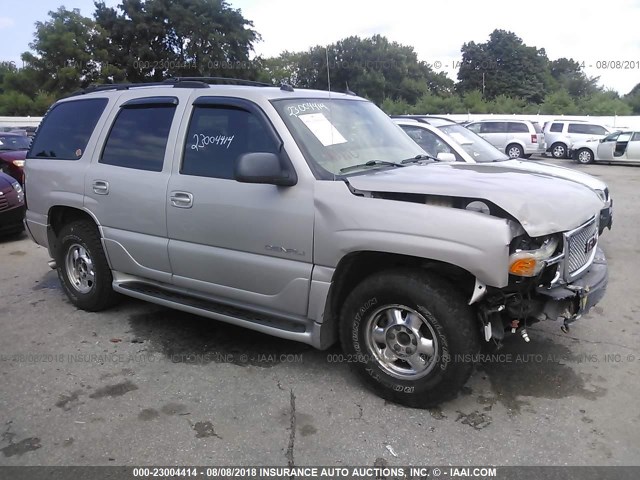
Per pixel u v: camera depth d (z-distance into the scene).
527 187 3.19
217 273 3.88
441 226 2.97
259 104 3.70
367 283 3.31
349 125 4.05
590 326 4.53
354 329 3.41
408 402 3.31
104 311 5.04
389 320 3.33
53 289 5.78
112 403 3.43
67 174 4.84
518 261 2.90
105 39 41.06
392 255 3.24
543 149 22.08
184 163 4.03
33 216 5.28
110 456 2.91
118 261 4.57
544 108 42.72
